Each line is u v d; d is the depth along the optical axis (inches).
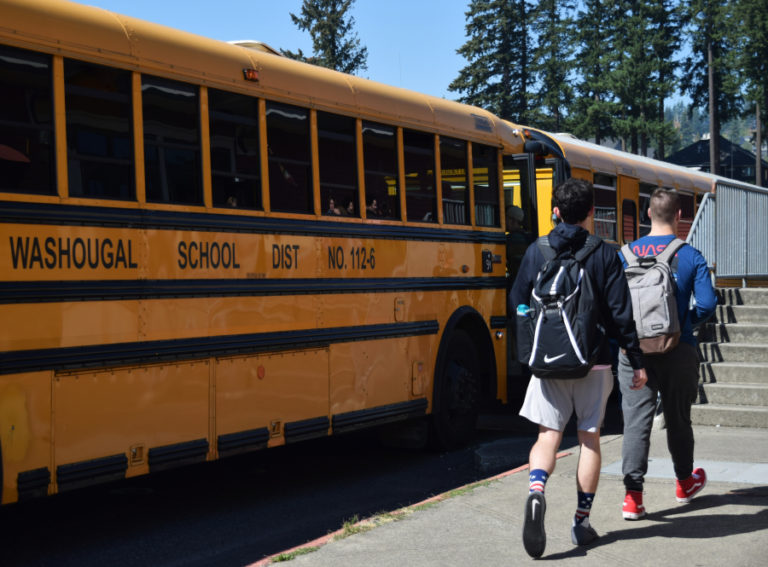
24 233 202.2
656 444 311.0
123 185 226.8
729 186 486.6
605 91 3070.9
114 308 221.0
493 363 375.6
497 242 380.5
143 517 259.4
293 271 275.1
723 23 2913.4
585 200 200.5
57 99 212.2
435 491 293.3
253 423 258.8
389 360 314.8
